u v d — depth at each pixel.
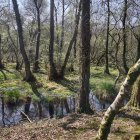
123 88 9.32
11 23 57.41
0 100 26.89
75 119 17.25
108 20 35.22
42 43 58.34
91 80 36.56
